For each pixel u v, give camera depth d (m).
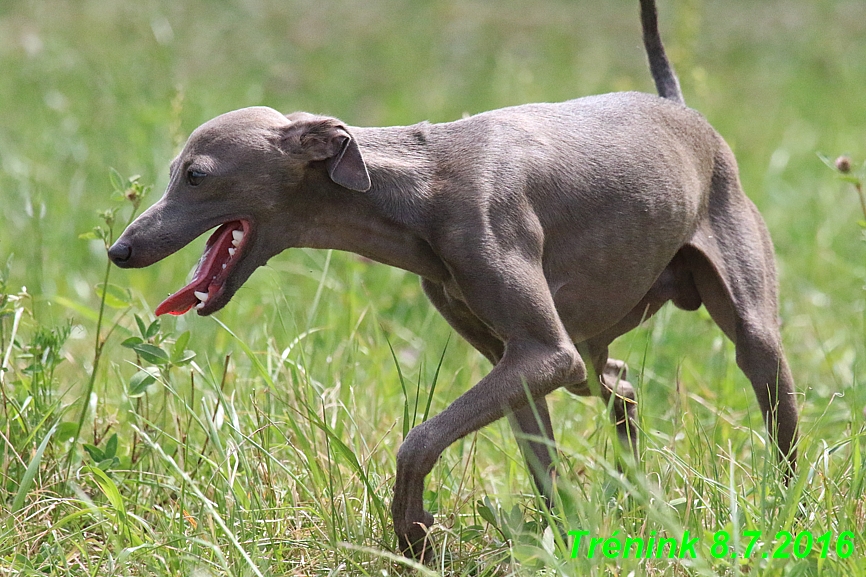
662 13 23.06
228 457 8.09
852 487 7.41
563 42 24.75
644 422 8.59
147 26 20.34
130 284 12.51
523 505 8.28
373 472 8.60
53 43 18.31
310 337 10.39
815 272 13.90
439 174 7.71
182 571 7.28
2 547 7.48
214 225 7.48
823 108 20.66
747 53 24.81
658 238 8.35
